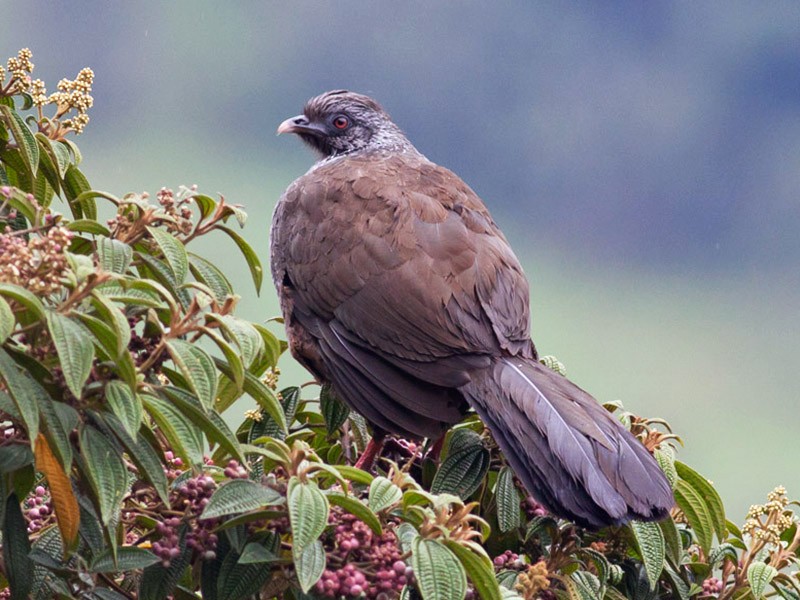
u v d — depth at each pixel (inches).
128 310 271.3
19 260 232.8
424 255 402.6
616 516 313.0
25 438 251.9
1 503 244.1
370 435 405.7
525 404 358.3
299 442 253.6
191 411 251.3
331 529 269.1
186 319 248.5
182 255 276.8
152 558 259.1
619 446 335.0
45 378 239.9
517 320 404.5
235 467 265.3
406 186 427.5
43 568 261.0
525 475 334.3
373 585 263.7
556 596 311.7
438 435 386.0
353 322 402.9
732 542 330.3
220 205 297.0
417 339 391.2
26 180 331.0
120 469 238.1
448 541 247.6
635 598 326.6
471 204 431.5
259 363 335.0
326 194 428.5
